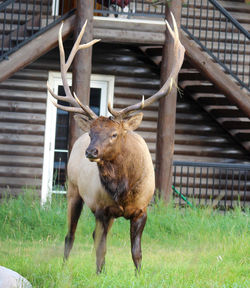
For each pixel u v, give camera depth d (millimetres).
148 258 15625
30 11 25328
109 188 12258
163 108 22531
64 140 26266
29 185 25547
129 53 26688
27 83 25672
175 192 25000
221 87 23156
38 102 25797
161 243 19062
